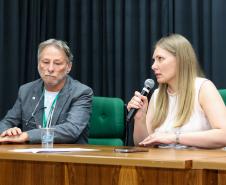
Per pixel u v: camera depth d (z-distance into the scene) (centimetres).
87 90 275
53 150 177
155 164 140
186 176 141
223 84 358
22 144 238
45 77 269
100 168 157
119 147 204
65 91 273
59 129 254
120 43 396
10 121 281
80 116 264
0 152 174
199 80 234
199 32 373
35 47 414
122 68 397
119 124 300
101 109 305
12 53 406
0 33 403
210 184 140
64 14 417
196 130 229
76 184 162
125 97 391
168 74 234
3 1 406
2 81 404
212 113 224
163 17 380
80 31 412
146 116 247
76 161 155
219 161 134
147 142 216
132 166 150
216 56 359
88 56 410
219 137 215
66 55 273
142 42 387
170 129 232
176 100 236
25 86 286
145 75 388
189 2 375
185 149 203
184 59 234
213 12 360
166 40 238
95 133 303
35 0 416
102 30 406
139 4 388
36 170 171
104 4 403
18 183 175
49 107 272
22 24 414
